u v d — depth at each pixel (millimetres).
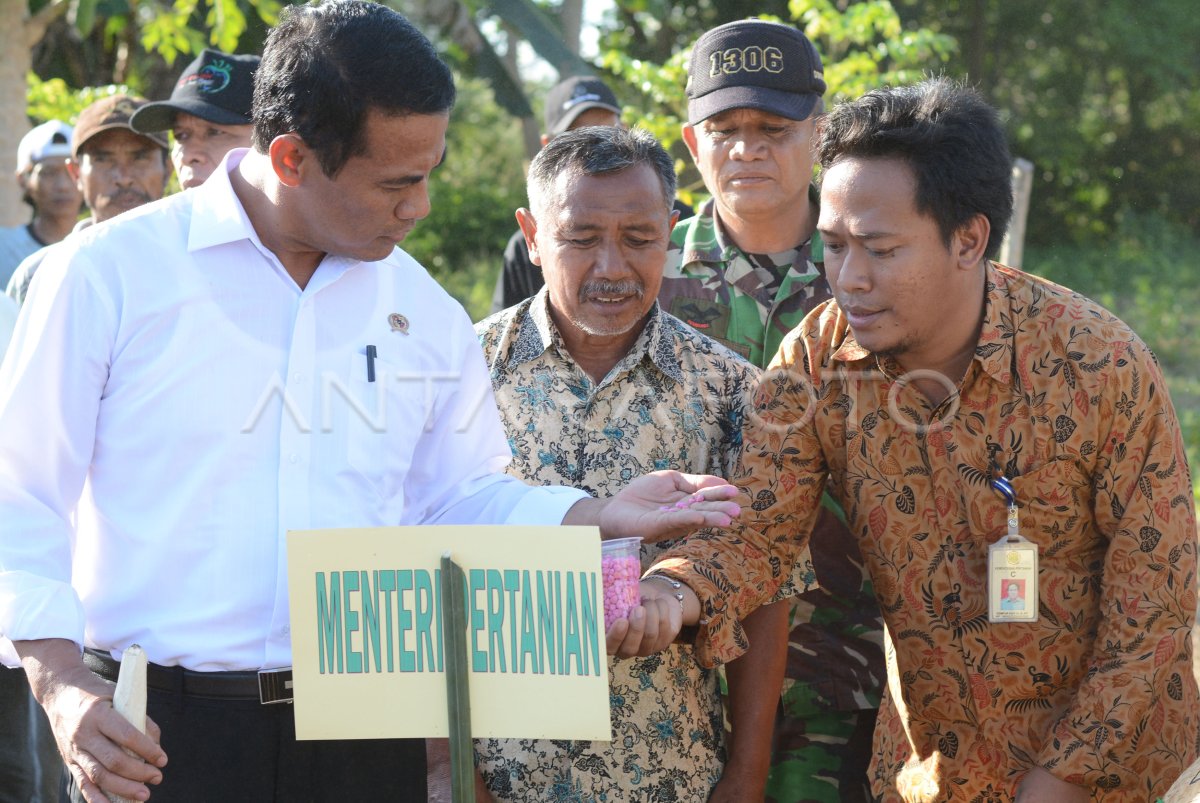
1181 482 2549
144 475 2301
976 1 22656
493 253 19344
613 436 2922
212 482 2299
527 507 2646
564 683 2160
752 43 3562
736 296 3607
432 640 2189
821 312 2789
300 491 2338
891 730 2871
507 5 11672
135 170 4914
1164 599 2506
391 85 2189
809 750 3336
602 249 2773
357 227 2291
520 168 21609
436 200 19703
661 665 2814
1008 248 7992
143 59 15805
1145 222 22062
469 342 2646
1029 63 23312
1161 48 22328
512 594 2176
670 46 21438
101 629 2344
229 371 2320
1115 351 2518
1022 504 2576
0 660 2393
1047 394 2539
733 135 3562
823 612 3334
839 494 2822
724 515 2531
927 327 2523
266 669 2312
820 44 8406
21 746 3996
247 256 2357
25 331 2277
